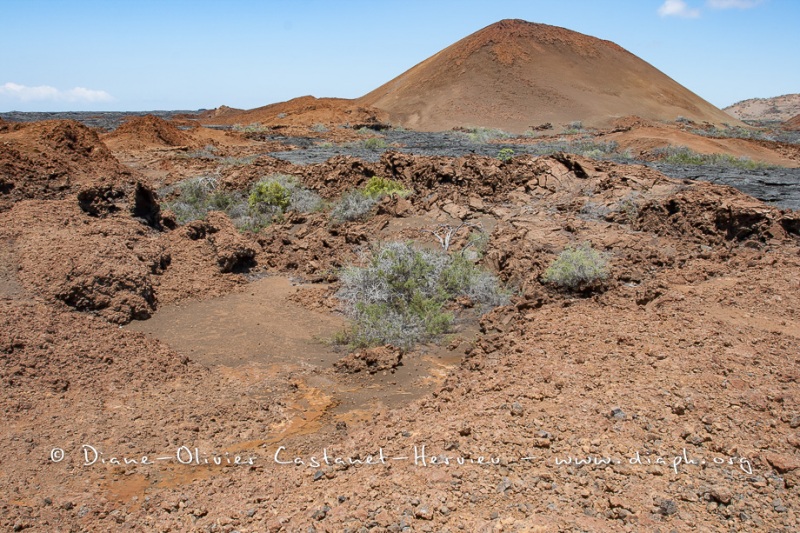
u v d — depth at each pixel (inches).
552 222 491.2
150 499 200.2
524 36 2691.9
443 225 521.3
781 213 433.7
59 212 441.1
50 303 339.0
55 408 255.0
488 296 384.2
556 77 2459.4
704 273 366.3
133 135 1246.9
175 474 218.8
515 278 403.2
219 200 655.1
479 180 598.9
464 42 2731.3
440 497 172.9
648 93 2546.8
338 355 327.6
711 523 157.3
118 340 316.5
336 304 394.3
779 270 360.8
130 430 244.7
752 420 200.1
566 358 265.4
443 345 334.0
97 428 243.8
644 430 201.0
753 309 309.0
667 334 276.4
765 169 1042.1
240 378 297.9
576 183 577.0
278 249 491.8
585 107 2255.2
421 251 430.3
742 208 432.5
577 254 373.4
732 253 397.1
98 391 272.7
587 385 233.9
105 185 474.0
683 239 436.5
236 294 413.7
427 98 2454.5
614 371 244.8
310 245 502.6
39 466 216.1
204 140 1408.7
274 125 2015.3
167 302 387.9
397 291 395.2
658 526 156.3
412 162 668.1
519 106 2257.6
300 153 1201.4
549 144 1477.6
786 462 176.4
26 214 426.6
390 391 286.7
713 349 255.6
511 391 237.3
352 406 273.3
